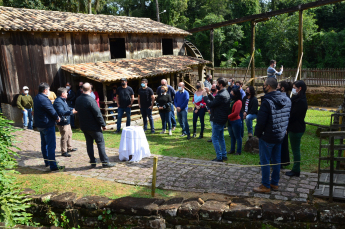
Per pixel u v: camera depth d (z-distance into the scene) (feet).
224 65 124.88
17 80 36.60
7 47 35.47
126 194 15.62
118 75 40.40
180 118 30.58
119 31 47.37
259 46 132.87
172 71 49.11
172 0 127.65
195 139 29.43
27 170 19.74
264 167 14.71
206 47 131.23
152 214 13.38
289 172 17.28
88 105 18.92
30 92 37.93
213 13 138.72
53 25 39.86
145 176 18.11
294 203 13.66
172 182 16.93
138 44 53.21
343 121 20.34
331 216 11.76
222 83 20.38
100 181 17.51
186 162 20.90
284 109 14.56
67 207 14.39
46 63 39.40
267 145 14.53
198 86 29.01
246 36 139.74
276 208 12.43
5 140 13.74
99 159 22.21
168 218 13.28
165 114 31.86
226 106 20.54
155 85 61.11
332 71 62.90
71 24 42.98
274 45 118.52
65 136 22.75
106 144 28.43
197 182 16.78
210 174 18.02
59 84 41.06
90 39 44.83
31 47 37.63
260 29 135.03
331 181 13.50
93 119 19.30
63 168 19.81
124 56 56.34
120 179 17.70
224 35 130.52
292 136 16.62
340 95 54.95
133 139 21.35
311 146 24.35
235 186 15.94
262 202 13.80
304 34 112.06
